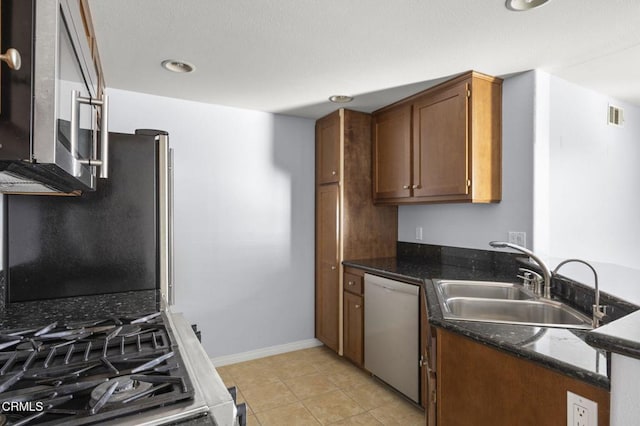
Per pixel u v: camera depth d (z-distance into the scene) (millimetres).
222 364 3010
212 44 1910
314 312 3434
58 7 637
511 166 2369
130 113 2654
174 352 1035
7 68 592
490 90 2367
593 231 2826
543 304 1746
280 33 1790
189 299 2891
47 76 616
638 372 708
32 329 1207
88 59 1104
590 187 2793
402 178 2832
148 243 1899
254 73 2297
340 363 3045
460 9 1574
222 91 2641
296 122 3342
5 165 666
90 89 1148
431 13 1607
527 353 1083
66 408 769
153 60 2117
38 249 1710
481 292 2143
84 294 1777
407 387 2346
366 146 3172
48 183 984
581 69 2363
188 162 2867
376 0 1510
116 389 805
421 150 2645
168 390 833
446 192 2439
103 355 997
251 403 2412
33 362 993
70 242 1760
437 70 2252
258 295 3170
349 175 3096
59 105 683
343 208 3072
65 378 859
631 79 2553
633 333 753
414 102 2717
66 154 765
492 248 2498
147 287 1898
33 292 1696
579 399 970
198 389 829
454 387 1371
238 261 3078
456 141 2365
